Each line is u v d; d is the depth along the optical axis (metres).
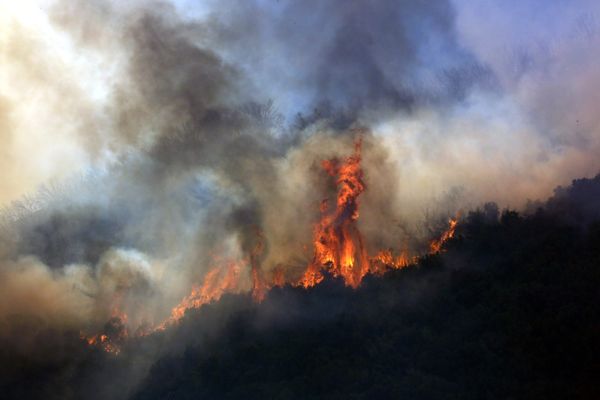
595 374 196.50
